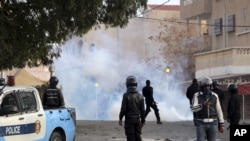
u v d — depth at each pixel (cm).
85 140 1873
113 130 2238
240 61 3862
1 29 1812
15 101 1242
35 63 2166
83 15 1908
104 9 2034
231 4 4909
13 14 1941
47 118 1341
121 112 1388
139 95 1394
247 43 4206
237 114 1734
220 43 5150
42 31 1950
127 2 2019
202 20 5866
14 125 1205
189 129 2277
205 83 1275
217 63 4081
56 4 1866
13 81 1341
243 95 3697
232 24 4825
